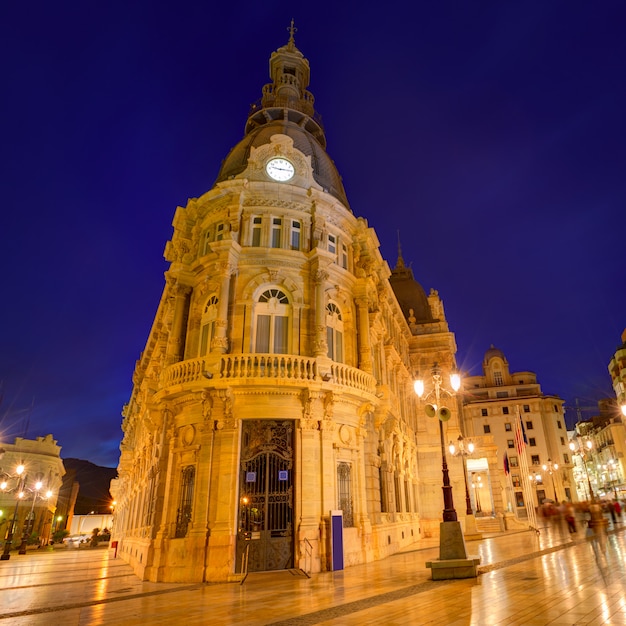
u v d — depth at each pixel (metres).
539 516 50.69
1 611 12.49
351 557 18.80
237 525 17.72
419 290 47.28
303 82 34.50
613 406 86.31
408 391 36.47
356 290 24.31
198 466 18.52
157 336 32.12
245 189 22.78
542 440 75.06
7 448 67.62
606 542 21.06
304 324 21.20
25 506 65.94
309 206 23.38
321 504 18.42
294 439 19.11
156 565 18.27
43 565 29.59
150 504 22.77
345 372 20.81
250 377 18.73
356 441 21.02
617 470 75.19
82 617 11.24
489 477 43.94
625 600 9.10
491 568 14.73
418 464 37.06
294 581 15.39
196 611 11.20
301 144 27.14
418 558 20.44
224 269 20.84
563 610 8.49
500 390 80.69
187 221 24.80
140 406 34.28
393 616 8.94
